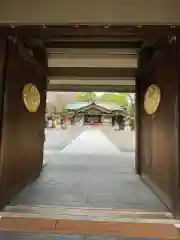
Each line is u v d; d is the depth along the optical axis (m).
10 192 3.07
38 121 4.66
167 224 2.38
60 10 2.50
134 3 2.49
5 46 2.70
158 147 3.47
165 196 3.03
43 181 4.42
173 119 2.71
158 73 3.46
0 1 2.52
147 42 3.96
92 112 32.88
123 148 11.95
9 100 2.89
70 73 5.66
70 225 2.31
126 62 5.48
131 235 2.14
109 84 6.91
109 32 2.66
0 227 2.24
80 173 5.30
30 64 3.87
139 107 5.30
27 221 2.39
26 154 3.86
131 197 3.41
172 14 2.44
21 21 2.49
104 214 2.64
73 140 16.69
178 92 2.57
